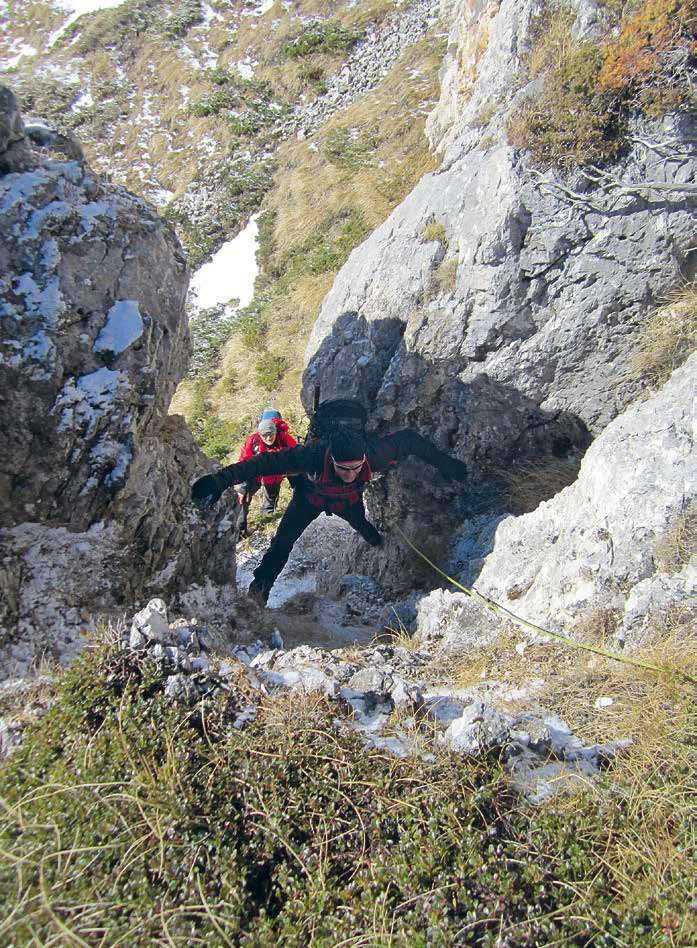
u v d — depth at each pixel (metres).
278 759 2.69
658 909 2.21
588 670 3.45
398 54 17.72
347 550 7.23
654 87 5.05
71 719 2.77
